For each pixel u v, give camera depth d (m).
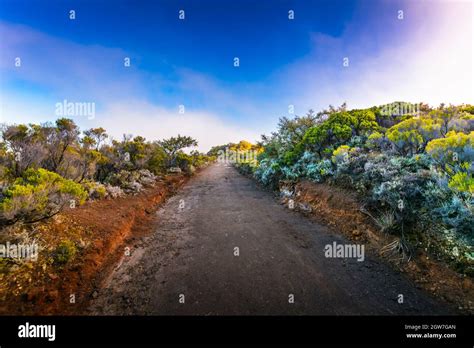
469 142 3.51
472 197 3.08
